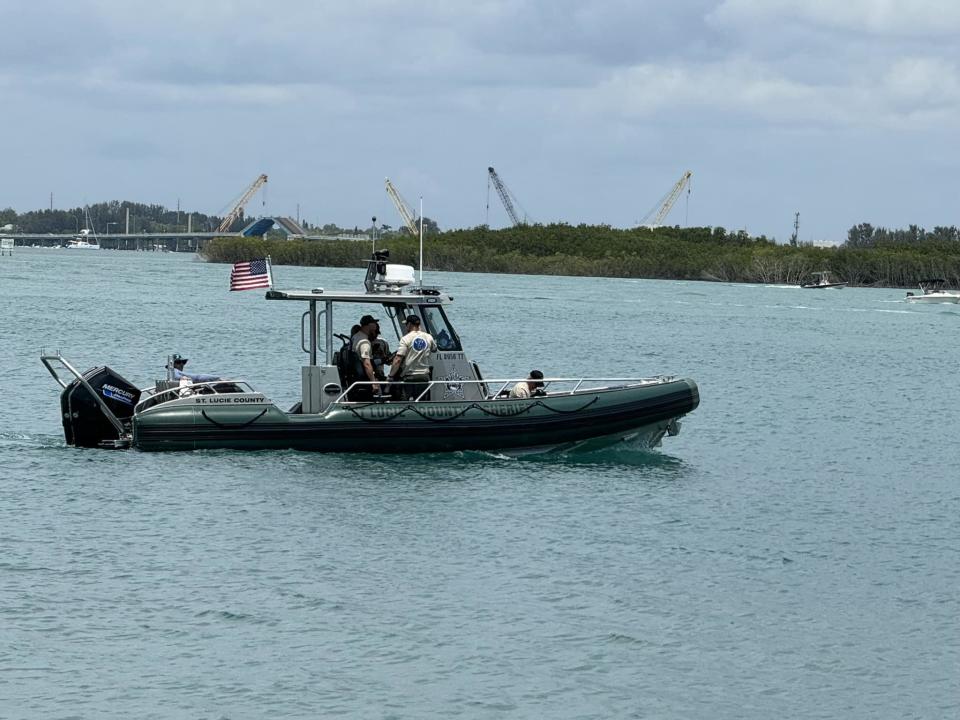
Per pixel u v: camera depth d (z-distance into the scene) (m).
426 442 36.00
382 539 29.30
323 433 35.38
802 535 31.83
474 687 21.36
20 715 19.70
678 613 25.28
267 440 35.25
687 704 21.09
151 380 63.06
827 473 40.94
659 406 38.12
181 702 20.38
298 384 61.56
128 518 30.14
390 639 23.22
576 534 30.58
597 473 37.44
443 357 36.84
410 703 20.67
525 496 33.81
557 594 26.06
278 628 23.53
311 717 20.05
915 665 23.05
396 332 37.28
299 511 31.17
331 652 22.53
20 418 45.91
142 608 24.28
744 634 24.27
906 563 29.50
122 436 36.25
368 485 33.88
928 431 53.19
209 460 35.25
